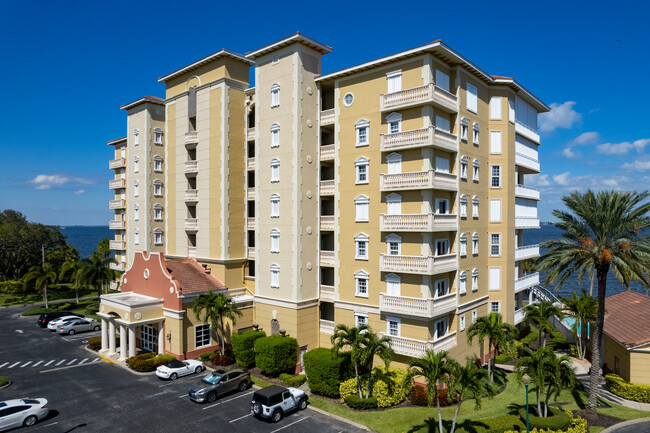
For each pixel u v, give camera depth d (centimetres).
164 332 3825
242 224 4328
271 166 3816
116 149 6606
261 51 3800
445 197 3300
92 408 2767
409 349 3059
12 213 9619
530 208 4769
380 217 3256
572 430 2416
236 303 3919
